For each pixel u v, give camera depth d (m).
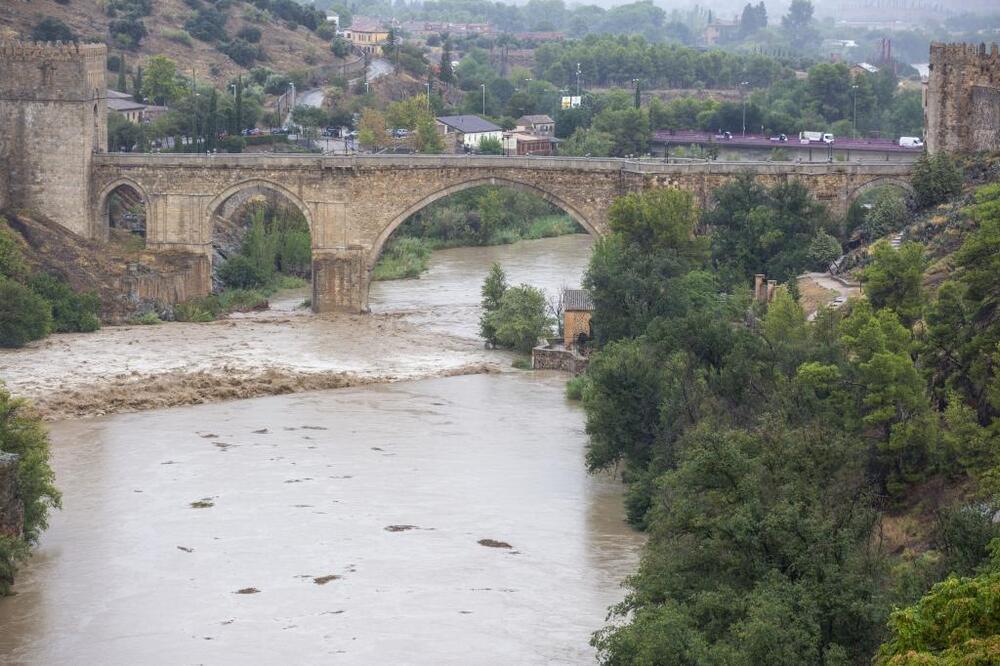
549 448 184.38
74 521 155.12
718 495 116.81
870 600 102.25
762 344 167.75
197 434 189.88
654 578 112.00
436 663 121.31
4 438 148.62
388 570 141.75
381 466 175.75
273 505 160.62
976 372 147.38
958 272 175.75
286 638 126.38
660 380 166.12
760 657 97.31
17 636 127.38
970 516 109.81
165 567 142.50
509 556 145.62
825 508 114.94
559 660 121.69
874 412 138.75
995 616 80.06
